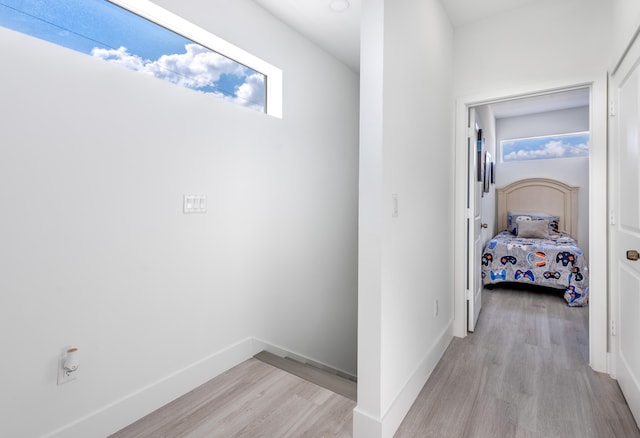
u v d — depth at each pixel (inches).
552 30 90.0
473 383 76.7
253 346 90.0
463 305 104.7
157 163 67.2
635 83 63.1
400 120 64.5
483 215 170.7
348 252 132.9
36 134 50.5
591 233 82.4
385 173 57.9
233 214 84.3
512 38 96.0
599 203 81.2
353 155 134.6
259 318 92.5
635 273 63.9
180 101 71.6
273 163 96.7
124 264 62.1
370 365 56.8
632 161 65.2
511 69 96.2
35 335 51.0
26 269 49.9
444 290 96.9
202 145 76.3
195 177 74.9
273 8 93.2
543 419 63.3
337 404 68.0
